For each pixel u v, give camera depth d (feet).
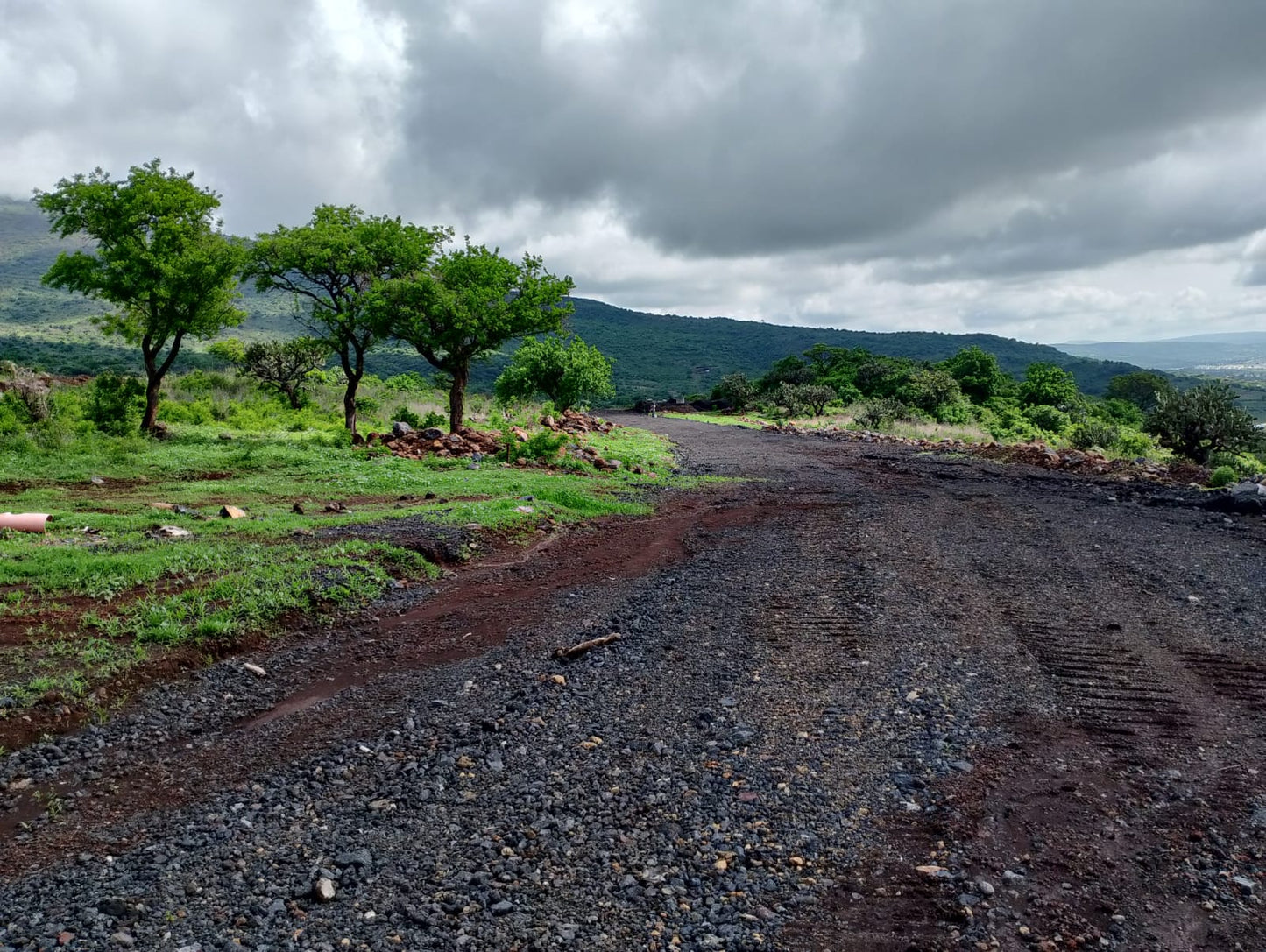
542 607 27.14
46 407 64.69
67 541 30.50
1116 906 11.51
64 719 17.74
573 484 53.06
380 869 12.83
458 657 22.72
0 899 12.09
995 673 20.39
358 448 64.95
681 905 11.81
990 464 72.02
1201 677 19.89
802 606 26.48
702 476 64.03
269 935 11.19
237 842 13.69
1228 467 57.62
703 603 27.14
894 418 128.36
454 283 75.66
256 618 23.90
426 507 42.29
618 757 16.57
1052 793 14.70
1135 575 29.78
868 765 15.96
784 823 13.97
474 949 10.84
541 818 14.26
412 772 16.06
